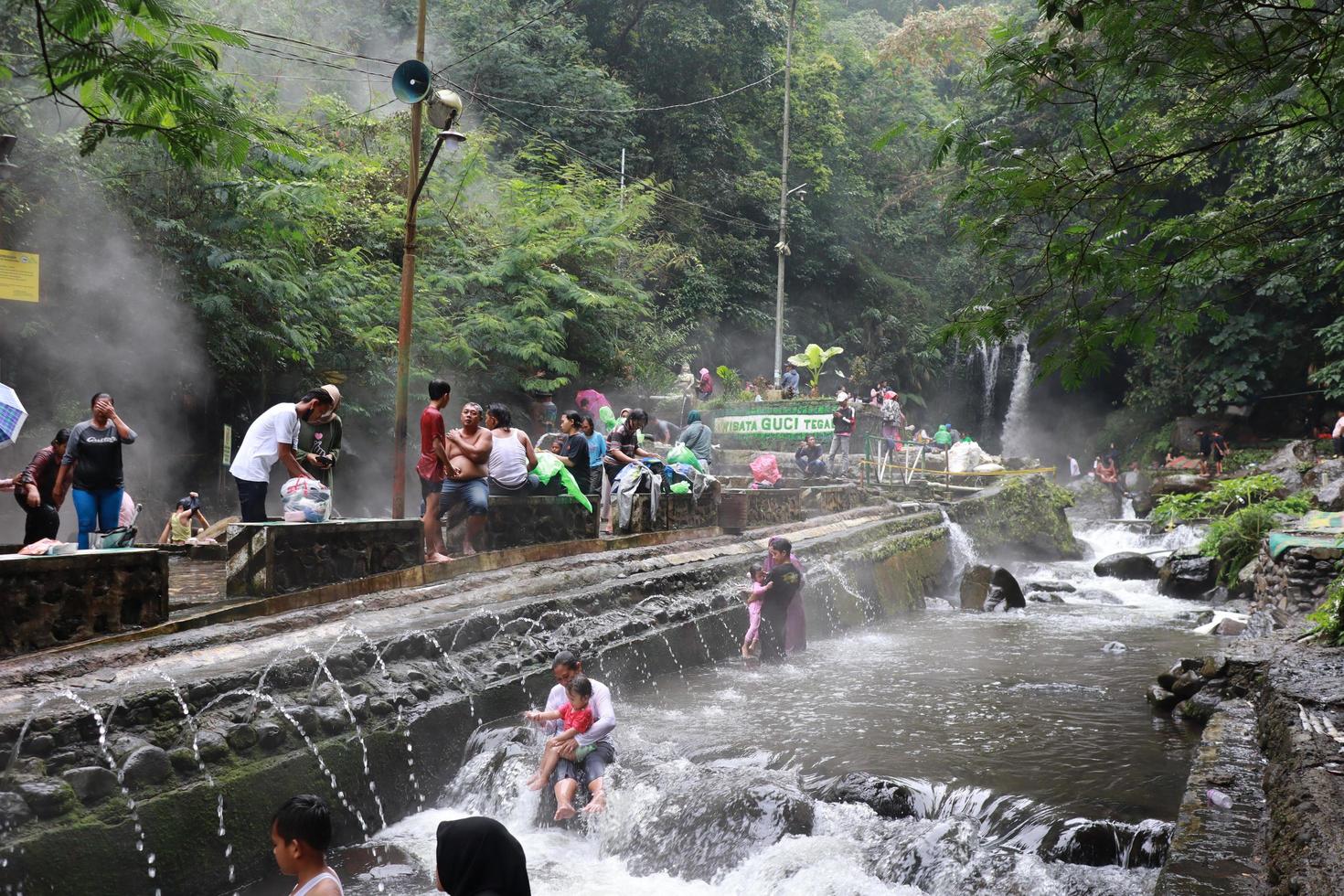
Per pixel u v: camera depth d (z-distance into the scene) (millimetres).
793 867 5254
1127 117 4297
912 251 44531
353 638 6855
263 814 5449
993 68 4195
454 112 9070
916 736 7289
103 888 4625
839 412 21188
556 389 19812
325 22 23828
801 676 9727
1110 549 23219
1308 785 4520
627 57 33844
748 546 12961
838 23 51781
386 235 17547
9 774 4527
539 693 7832
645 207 23578
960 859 5105
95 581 5988
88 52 4109
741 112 36688
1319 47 4066
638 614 9641
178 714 5336
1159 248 4773
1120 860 5172
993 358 41250
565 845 6133
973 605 15562
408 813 6465
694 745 7090
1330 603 8320
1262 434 31719
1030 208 4480
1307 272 5039
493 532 9812
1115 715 7980
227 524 11719
